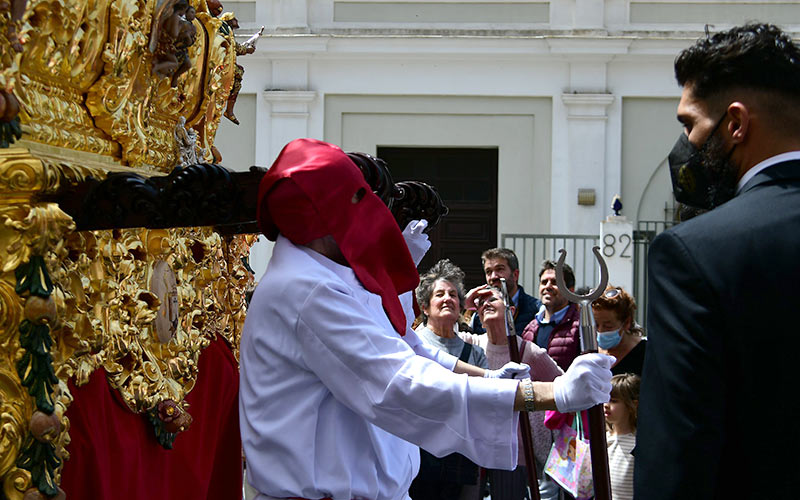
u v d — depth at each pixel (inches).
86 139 79.0
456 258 479.2
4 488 64.3
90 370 76.2
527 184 471.5
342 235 76.6
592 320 85.2
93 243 76.7
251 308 78.1
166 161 98.2
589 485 146.9
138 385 84.6
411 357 74.4
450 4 467.2
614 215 436.8
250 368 77.5
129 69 83.4
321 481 75.2
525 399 73.2
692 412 61.1
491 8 467.5
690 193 70.9
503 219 472.1
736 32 67.6
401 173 481.1
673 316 63.1
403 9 467.8
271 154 468.4
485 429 72.9
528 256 468.4
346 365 73.9
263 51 463.8
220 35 110.2
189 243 100.2
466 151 478.9
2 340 64.6
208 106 110.4
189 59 98.4
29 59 69.4
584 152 465.7
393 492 79.8
